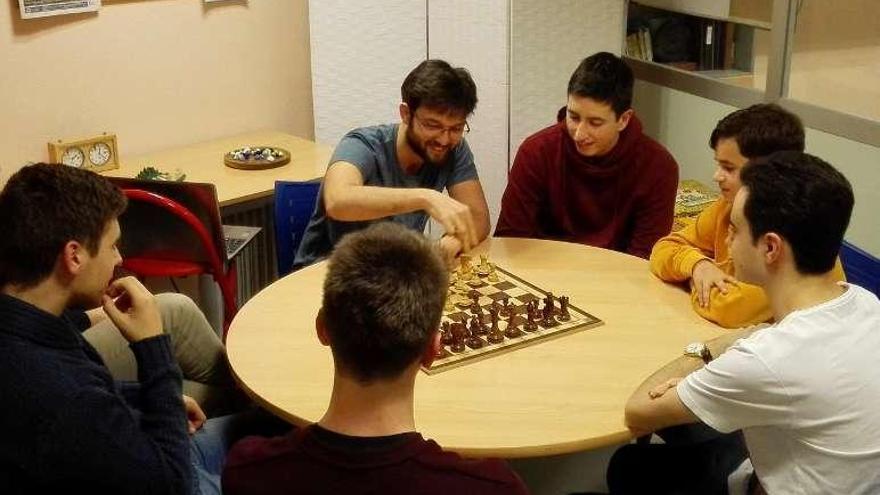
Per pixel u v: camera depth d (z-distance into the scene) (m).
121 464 1.52
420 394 1.88
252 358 2.02
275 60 4.01
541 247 2.67
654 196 2.81
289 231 2.94
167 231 2.79
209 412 2.40
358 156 2.60
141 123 3.71
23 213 1.52
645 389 1.81
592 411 1.82
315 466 1.19
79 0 3.42
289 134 4.11
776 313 1.62
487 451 1.69
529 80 3.73
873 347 1.50
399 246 1.27
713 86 3.66
